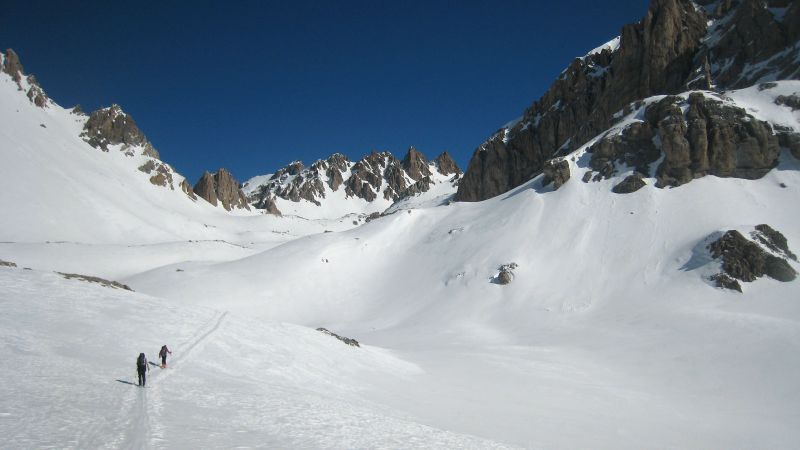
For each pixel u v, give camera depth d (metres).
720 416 32.16
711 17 118.56
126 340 28.50
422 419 24.94
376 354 44.78
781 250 62.12
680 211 75.69
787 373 37.91
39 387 17.31
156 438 13.42
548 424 27.11
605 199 85.31
